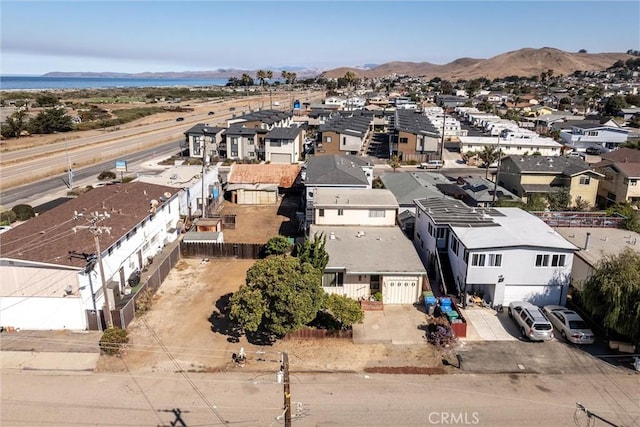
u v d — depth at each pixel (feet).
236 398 62.18
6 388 63.82
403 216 124.67
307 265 75.46
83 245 82.94
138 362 70.13
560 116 360.28
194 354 72.33
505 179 171.83
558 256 84.43
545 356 72.59
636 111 388.16
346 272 86.79
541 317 76.95
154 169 210.59
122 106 504.02
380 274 86.94
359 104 474.08
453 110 455.22
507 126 299.58
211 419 58.08
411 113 366.22
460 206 110.11
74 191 167.84
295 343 75.61
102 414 58.90
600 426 57.67
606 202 159.43
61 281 76.64
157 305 87.92
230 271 104.01
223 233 128.06
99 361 70.18
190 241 110.83
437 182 158.92
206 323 81.66
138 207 106.93
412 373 68.23
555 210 141.38
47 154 237.25
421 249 108.17
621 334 73.56
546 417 59.26
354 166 158.10
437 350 74.08
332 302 77.77
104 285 72.95
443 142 260.21
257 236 127.34
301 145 253.24
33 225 92.32
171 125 361.10
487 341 76.69
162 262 98.73
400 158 242.78
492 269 84.53
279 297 69.72
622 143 262.47
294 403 61.11
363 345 75.41
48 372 67.46
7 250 78.33
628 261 73.92
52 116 313.32
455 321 78.38
